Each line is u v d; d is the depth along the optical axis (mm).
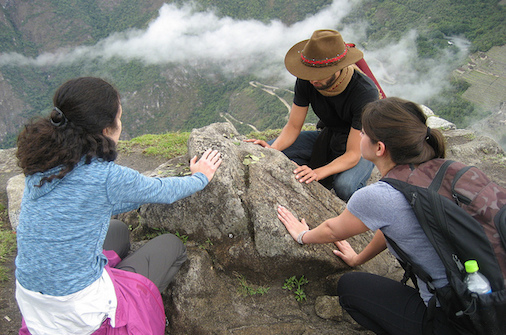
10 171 5316
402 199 1930
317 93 3686
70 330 1893
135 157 5949
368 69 3686
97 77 1892
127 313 1986
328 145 4043
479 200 1780
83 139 1786
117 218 3307
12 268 3174
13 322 2695
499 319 1702
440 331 2033
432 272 1937
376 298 2346
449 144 6250
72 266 1823
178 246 2609
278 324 2652
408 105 2047
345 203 3592
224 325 2611
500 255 1691
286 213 2893
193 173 2645
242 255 2863
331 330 2633
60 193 1772
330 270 2967
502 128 50000
